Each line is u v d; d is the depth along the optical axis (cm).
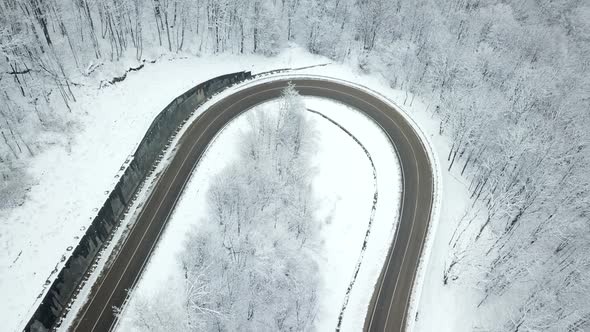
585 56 10756
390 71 9675
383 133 8350
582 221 6794
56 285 5462
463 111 7862
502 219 7425
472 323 6469
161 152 7600
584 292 6531
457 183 8019
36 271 5456
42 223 5819
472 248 6644
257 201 6712
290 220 6775
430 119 8950
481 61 9531
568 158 7319
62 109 6894
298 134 7650
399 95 9262
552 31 11162
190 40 9031
